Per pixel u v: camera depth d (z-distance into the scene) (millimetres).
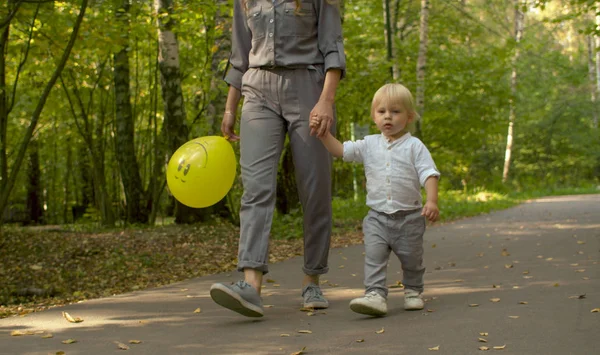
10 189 8914
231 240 9805
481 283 4914
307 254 3939
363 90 14758
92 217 17328
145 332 3336
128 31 10742
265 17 3734
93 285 7297
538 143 36812
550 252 6977
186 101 15352
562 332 3076
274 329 3326
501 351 2748
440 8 20719
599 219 12008
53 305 4969
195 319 3678
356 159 3840
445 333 3119
